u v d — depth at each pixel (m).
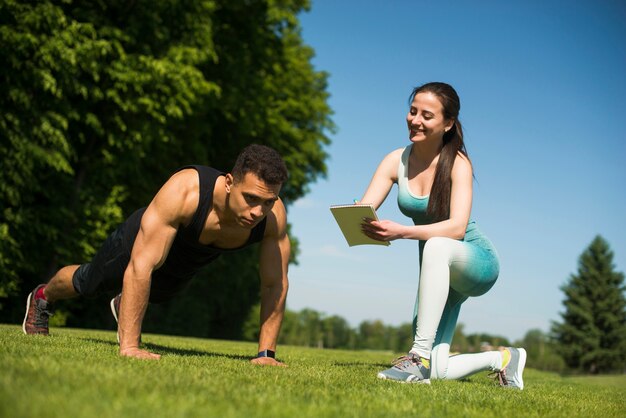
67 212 12.45
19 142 11.16
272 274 4.05
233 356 5.02
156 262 3.58
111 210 13.52
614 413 2.97
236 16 17.22
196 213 3.67
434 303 3.67
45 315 4.79
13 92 11.09
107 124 13.45
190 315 19.06
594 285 46.34
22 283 13.09
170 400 1.92
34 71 11.19
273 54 18.48
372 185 4.38
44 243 12.48
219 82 16.81
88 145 13.70
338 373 3.60
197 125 16.06
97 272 4.26
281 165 3.45
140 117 13.66
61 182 13.05
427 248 3.71
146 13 13.30
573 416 2.63
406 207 4.27
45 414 1.59
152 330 17.55
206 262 4.11
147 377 2.37
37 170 11.91
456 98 3.98
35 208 12.23
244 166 3.42
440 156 4.02
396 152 4.42
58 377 2.12
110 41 12.36
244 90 17.30
